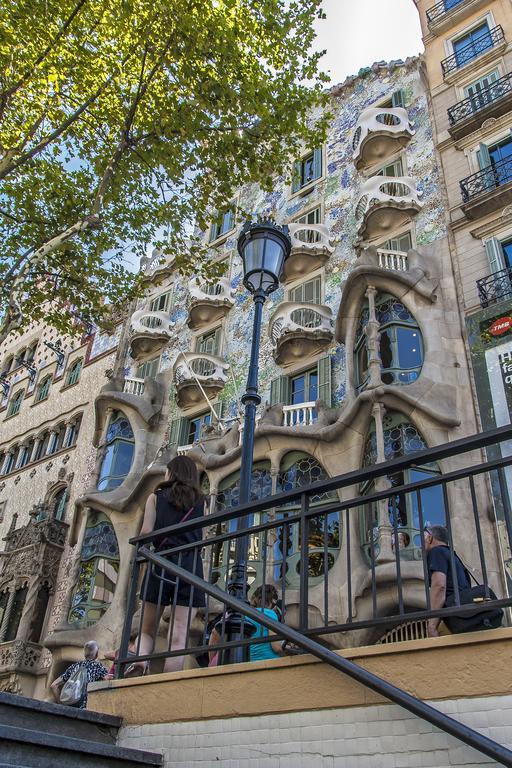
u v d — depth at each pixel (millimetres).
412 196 18922
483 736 2982
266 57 14477
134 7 13453
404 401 14555
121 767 4035
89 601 19469
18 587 22234
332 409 17172
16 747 3508
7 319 11422
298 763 3729
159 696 4578
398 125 20812
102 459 22531
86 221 12773
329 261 20922
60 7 13289
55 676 18781
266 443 16922
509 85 18531
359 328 17234
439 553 4977
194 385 21609
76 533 21953
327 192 22859
